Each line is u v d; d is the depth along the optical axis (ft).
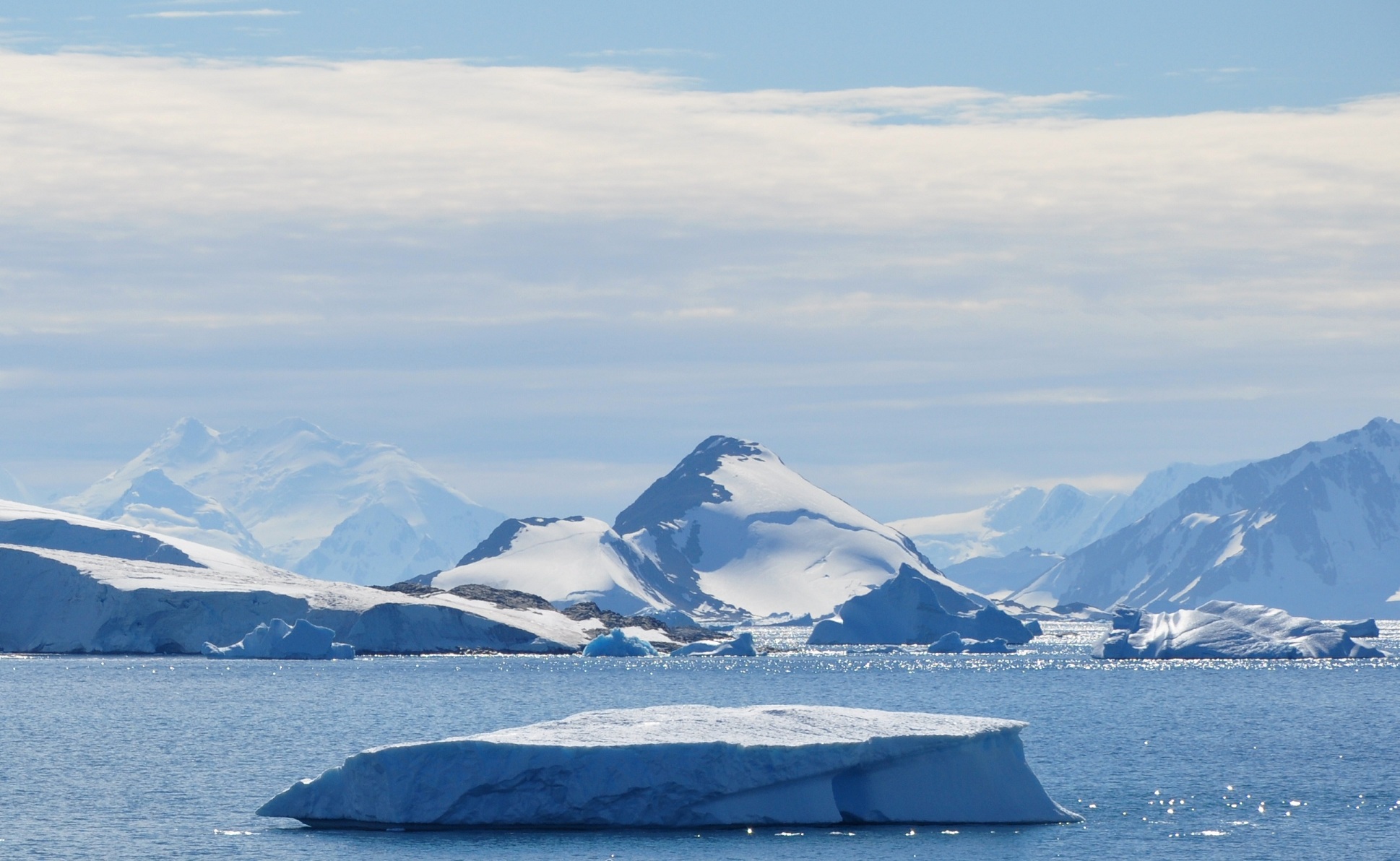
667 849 441.68
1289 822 508.94
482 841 455.63
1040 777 631.56
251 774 638.94
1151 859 442.91
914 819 477.77
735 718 492.95
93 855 449.06
